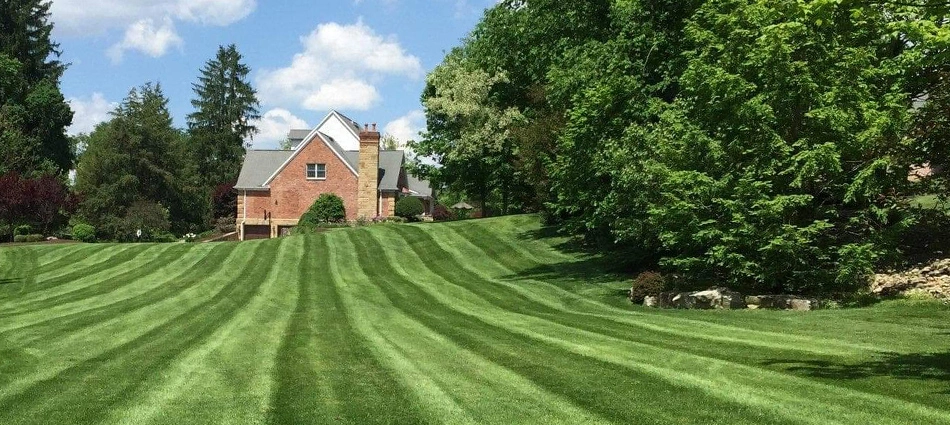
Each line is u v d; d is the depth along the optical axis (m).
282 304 17.83
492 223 31.59
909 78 14.88
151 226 47.41
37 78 59.34
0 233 41.53
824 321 11.91
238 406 7.18
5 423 6.68
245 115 78.12
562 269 22.66
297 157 48.91
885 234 14.26
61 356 10.50
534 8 25.77
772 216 14.34
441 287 20.42
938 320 11.40
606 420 6.34
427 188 62.22
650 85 19.52
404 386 7.95
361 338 12.12
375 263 25.47
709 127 16.09
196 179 60.06
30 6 58.88
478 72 35.66
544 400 7.11
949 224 15.84
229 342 11.86
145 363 9.80
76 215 46.78
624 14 20.36
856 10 7.28
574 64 21.97
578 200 21.05
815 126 14.78
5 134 47.81
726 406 6.63
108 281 23.02
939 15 7.25
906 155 14.38
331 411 6.91
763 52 14.44
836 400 6.70
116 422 6.65
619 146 17.70
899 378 7.50
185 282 22.50
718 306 14.59
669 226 15.94
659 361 8.99
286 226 49.03
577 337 11.37
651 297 16.02
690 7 19.41
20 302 19.00
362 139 47.56
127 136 49.03
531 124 26.33
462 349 10.59
